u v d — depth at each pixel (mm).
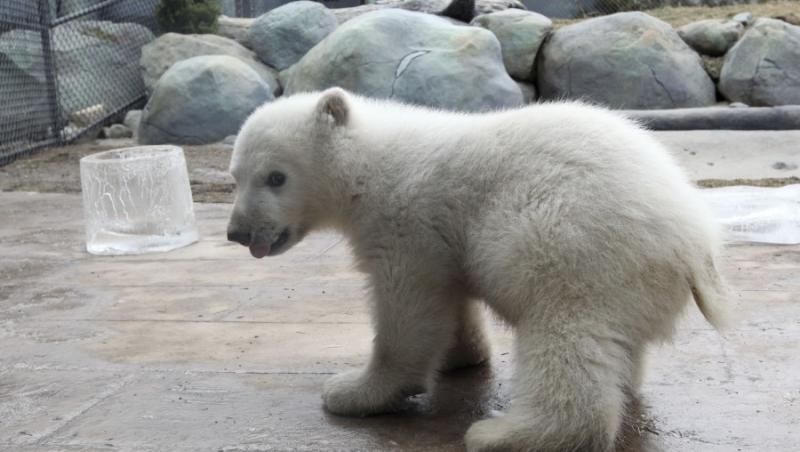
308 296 5258
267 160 3600
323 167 3588
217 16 15484
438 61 11906
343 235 3754
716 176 9062
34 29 12461
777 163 9422
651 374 3814
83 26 14523
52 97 12750
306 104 3746
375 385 3465
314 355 4250
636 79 13102
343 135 3555
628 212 2912
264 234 3639
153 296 5414
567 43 13586
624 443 3150
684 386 3670
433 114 3676
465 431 3344
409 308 3365
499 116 3393
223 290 5477
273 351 4328
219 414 3578
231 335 4602
